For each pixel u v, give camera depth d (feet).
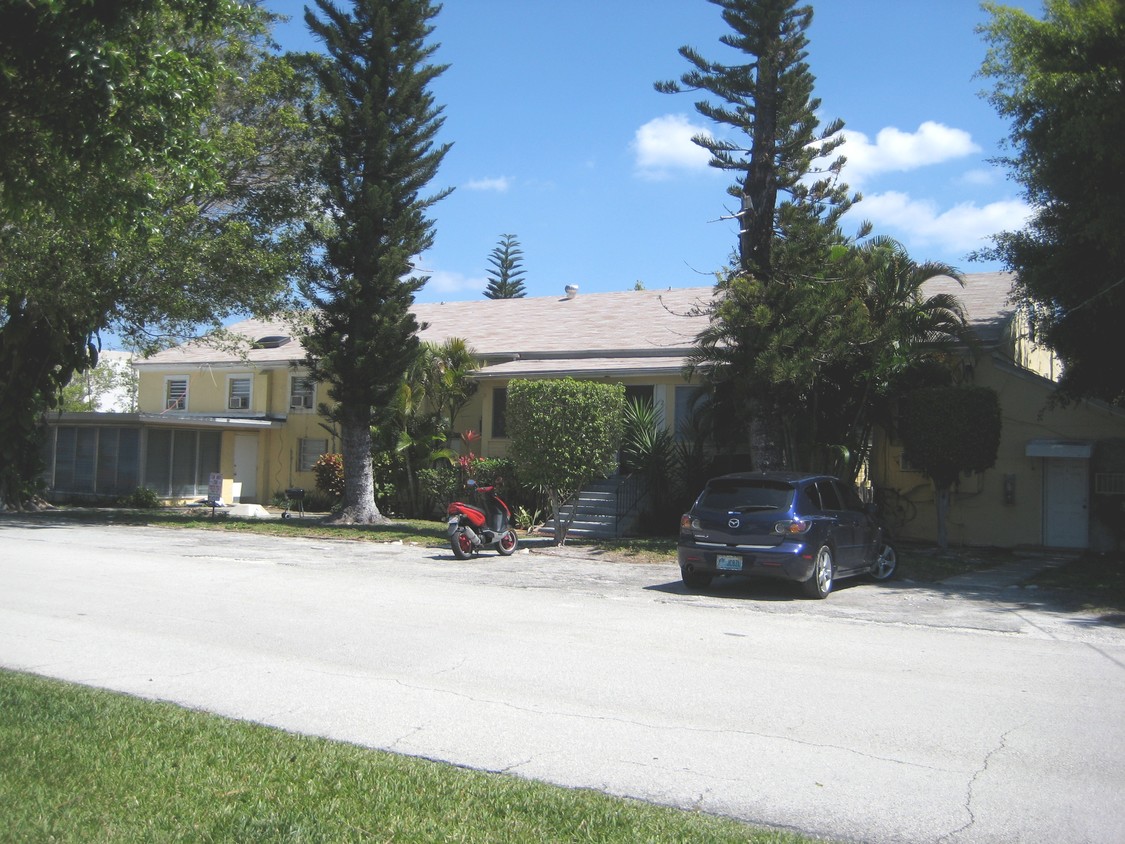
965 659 29.73
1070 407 63.21
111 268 68.69
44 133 26.25
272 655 28.40
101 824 14.79
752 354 57.93
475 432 82.94
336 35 74.74
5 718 20.15
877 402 62.54
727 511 42.55
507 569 50.55
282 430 100.73
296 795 16.39
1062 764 19.40
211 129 72.18
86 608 35.53
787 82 61.05
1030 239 56.39
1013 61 60.18
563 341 85.87
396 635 31.71
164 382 109.09
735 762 19.34
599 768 18.89
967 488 65.98
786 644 31.60
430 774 17.80
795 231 59.98
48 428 95.91
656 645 30.91
